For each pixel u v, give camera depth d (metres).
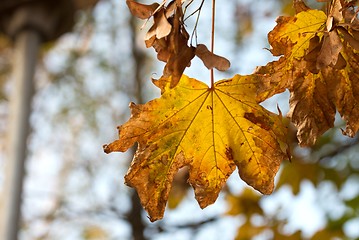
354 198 1.41
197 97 0.70
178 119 0.71
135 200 1.55
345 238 1.41
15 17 1.82
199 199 0.72
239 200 1.46
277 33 0.69
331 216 1.42
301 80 0.70
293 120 0.70
